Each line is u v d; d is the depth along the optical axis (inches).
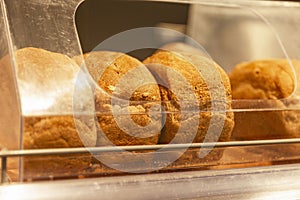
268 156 28.1
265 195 24.0
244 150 27.5
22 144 22.7
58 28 26.2
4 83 24.4
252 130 27.9
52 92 23.5
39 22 26.1
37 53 24.6
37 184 22.0
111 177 23.1
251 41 39.3
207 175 24.0
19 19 25.8
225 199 23.5
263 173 24.7
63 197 21.9
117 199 22.4
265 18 35.2
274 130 28.3
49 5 26.8
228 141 26.9
